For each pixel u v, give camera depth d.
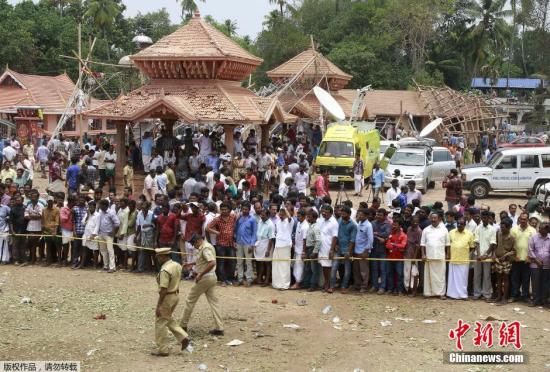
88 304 13.81
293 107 38.94
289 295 14.87
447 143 42.75
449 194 21.39
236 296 14.70
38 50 61.97
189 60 26.81
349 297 14.68
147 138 26.81
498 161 27.84
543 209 16.61
